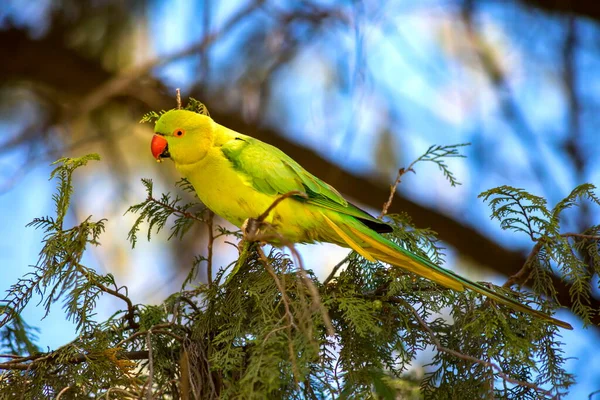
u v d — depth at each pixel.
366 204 14.55
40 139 13.66
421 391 6.42
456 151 7.23
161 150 7.70
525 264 6.39
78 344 6.15
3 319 6.39
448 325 6.48
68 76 14.02
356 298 6.17
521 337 6.17
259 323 6.01
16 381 6.16
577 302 6.14
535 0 13.43
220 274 6.42
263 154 7.66
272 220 7.61
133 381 6.03
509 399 6.14
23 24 14.02
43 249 6.13
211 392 5.96
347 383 5.95
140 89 13.22
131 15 13.88
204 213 8.02
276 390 5.82
